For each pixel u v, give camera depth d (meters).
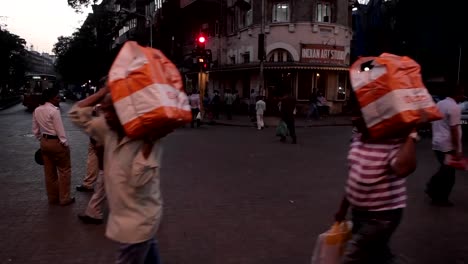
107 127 3.01
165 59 3.04
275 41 28.61
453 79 6.16
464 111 15.18
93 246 4.66
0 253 4.45
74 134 16.50
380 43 28.00
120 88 2.77
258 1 29.09
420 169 9.56
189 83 40.47
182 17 41.78
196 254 4.49
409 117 2.68
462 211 6.19
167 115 2.71
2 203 6.46
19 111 33.34
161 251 4.56
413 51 24.97
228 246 4.73
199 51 22.16
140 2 56.16
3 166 9.58
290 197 6.92
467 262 4.36
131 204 2.93
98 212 5.46
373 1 28.89
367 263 3.09
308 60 28.31
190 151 12.07
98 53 60.28
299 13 28.17
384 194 2.93
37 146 12.98
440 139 6.31
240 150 12.41
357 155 3.05
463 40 22.38
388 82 2.74
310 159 10.86
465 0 22.22
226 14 34.00
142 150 2.88
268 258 4.40
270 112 25.94
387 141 2.91
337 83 29.30
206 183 7.88
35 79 42.34
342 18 29.56
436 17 23.64
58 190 6.44
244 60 31.17
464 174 8.99
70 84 89.62
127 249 3.00
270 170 9.27
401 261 4.36
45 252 4.48
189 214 5.91
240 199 6.75
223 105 30.66
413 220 5.73
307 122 23.38
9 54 47.69
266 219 5.73
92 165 7.20
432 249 4.70
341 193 7.23
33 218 5.70
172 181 8.02
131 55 2.86
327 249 3.21
